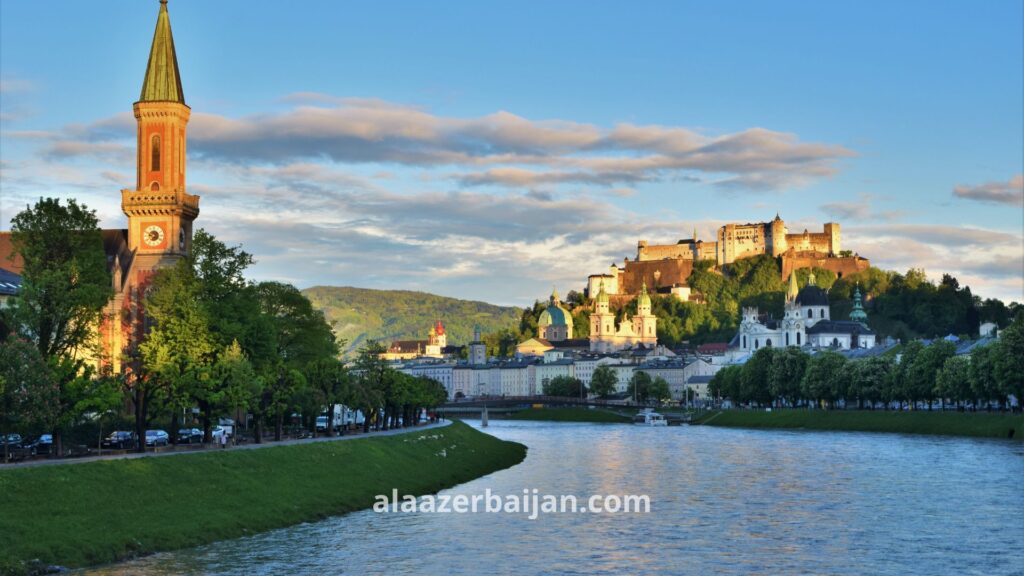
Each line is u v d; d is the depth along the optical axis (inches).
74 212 6087.6
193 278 7121.1
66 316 5541.3
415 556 4350.4
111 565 4008.4
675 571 4138.8
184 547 4387.3
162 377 5880.9
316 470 6003.9
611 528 5034.5
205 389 6018.7
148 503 4628.4
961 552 4480.8
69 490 4384.8
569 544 4635.8
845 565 4249.5
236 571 3991.1
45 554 3882.9
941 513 5442.9
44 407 4788.4
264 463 5693.9
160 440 6614.2
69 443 6274.6
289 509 5206.7
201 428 7372.1
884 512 5487.2
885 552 4485.7
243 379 6141.7
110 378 5506.9
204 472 5201.8
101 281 6023.6
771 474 7298.2
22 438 5457.7
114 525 4308.6
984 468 7386.8
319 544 4554.6
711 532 4938.5
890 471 7293.3
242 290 7440.9
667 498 6087.6
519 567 4180.6
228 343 6707.7
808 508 5644.7
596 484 6850.4
